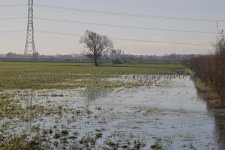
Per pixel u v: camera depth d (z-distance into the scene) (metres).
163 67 136.50
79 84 60.06
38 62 173.25
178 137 20.28
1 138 19.16
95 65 149.88
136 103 36.09
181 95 44.16
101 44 156.12
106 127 23.08
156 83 65.88
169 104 35.41
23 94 43.28
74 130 21.89
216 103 35.09
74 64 155.75
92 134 20.72
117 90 50.81
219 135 20.86
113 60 173.25
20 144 17.73
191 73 93.12
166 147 17.94
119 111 30.36
